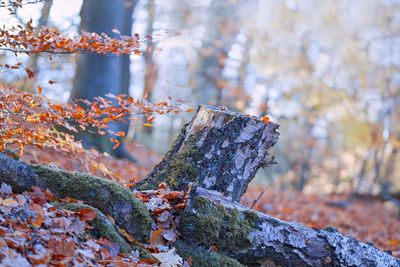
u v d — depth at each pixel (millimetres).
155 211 2924
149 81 14117
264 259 2941
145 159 10938
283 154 26125
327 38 22797
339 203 12242
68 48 3264
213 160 3254
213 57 17266
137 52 3584
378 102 22578
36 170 2783
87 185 2805
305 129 24516
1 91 3143
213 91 17219
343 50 22938
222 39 17156
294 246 2902
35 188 2674
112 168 6988
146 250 2711
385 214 12953
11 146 4277
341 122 23922
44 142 3377
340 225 7707
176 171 3285
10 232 2209
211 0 17250
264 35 20844
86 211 2607
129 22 8234
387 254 3109
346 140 27000
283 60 21625
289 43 22312
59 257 2184
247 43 17719
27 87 4027
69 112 3248
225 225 2891
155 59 15203
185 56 18656
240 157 3297
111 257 2486
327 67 22797
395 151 23219
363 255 2984
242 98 16172
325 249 2916
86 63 7527
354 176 27141
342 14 22750
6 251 1992
